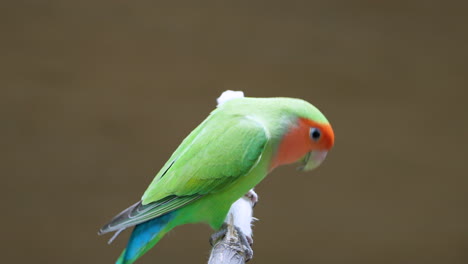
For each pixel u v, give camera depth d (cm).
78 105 1623
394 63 1666
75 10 1631
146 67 1644
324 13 1672
